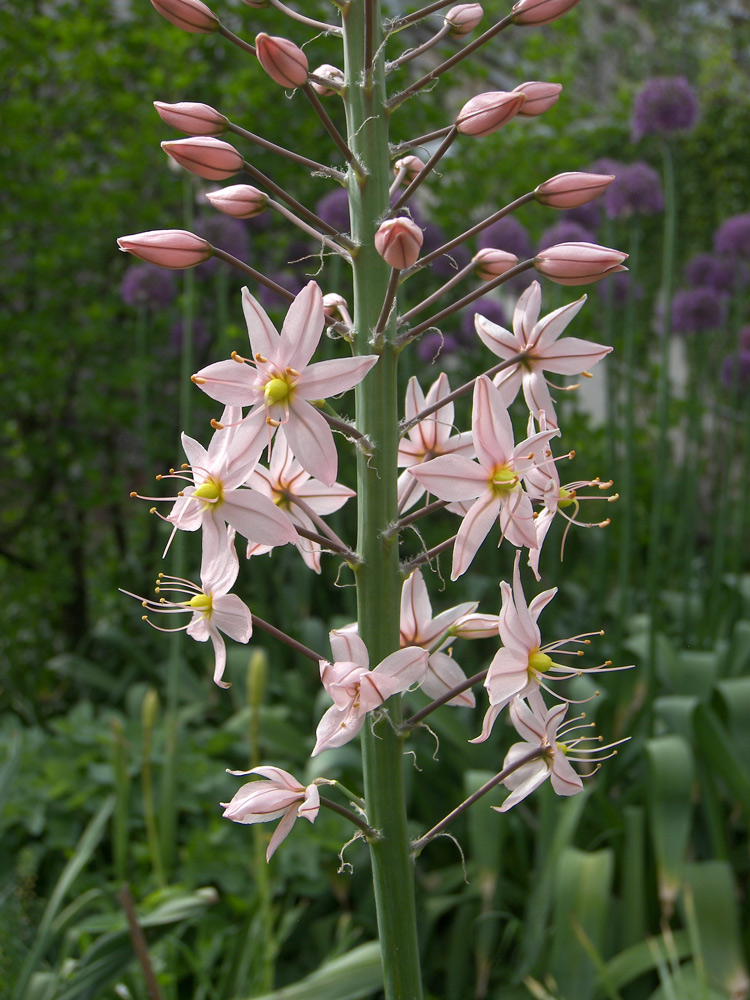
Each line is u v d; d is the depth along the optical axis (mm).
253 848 510
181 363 915
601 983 427
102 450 971
